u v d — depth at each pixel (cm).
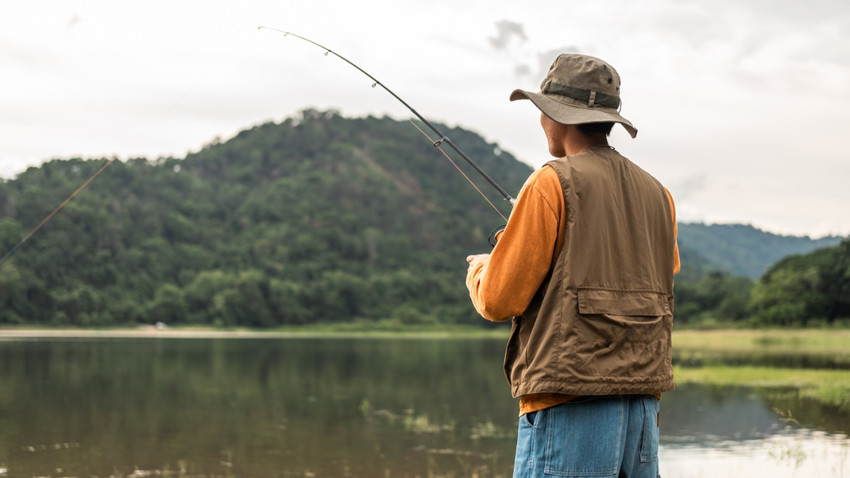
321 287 11462
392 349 5316
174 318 10188
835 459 840
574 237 178
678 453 952
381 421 1420
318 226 13650
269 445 1142
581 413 176
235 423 1391
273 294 10788
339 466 976
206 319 10331
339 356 4169
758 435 1074
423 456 1044
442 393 2012
